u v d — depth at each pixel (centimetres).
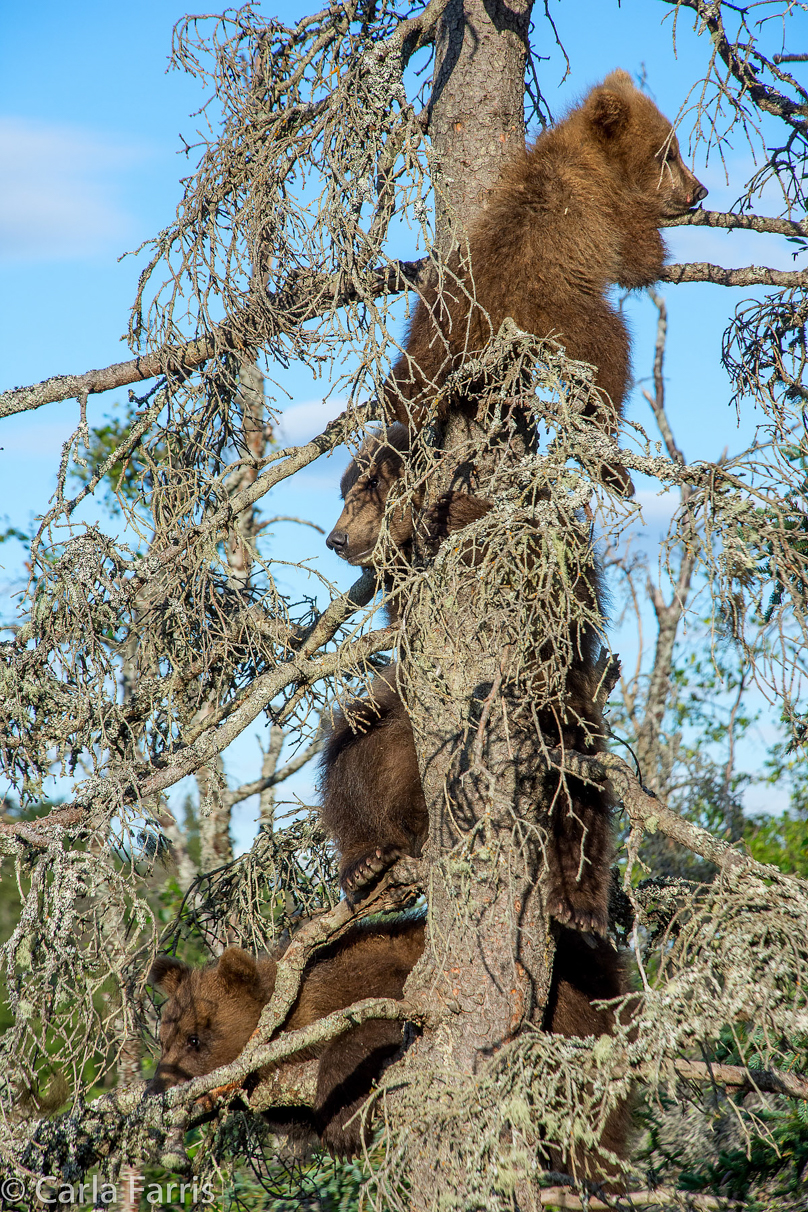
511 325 766
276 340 862
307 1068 1054
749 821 1922
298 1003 1079
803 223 900
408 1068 761
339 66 846
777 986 619
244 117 863
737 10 848
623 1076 641
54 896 691
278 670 842
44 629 815
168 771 802
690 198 1102
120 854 779
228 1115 1012
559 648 693
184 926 1324
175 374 913
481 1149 622
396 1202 626
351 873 995
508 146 981
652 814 695
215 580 922
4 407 859
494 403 838
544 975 791
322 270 812
